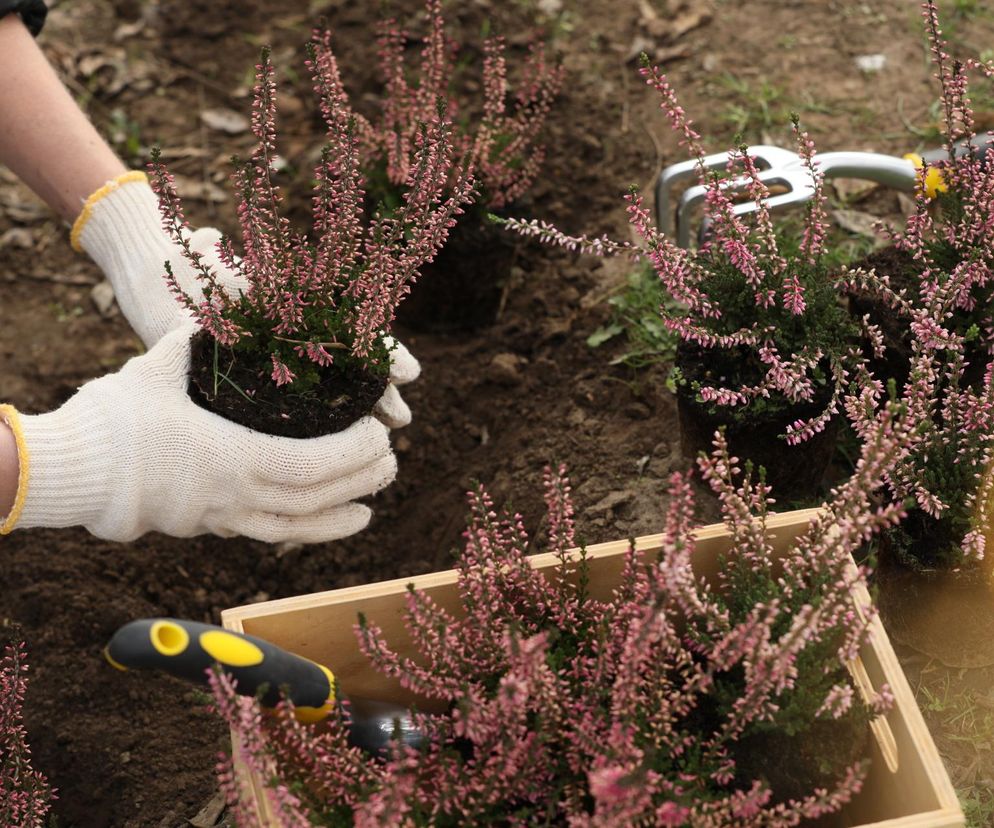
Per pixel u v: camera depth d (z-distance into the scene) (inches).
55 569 105.2
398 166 109.5
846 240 118.9
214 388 80.5
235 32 159.8
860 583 64.8
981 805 77.2
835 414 85.6
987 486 72.4
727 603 68.0
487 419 114.3
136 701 96.6
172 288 76.8
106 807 91.0
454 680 62.4
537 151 114.3
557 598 66.0
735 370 85.7
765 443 87.4
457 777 58.6
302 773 63.1
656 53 145.8
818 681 61.2
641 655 54.9
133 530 82.7
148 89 154.2
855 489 62.9
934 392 78.2
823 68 140.4
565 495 66.8
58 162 94.9
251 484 82.2
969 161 85.3
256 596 106.3
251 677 56.9
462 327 121.6
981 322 85.7
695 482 96.7
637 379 109.8
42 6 98.0
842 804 64.3
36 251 138.2
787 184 99.0
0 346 128.6
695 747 61.1
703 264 86.2
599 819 51.8
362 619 60.0
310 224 134.0
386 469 87.0
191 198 141.6
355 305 80.4
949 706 82.0
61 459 78.3
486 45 110.6
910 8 145.3
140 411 79.9
